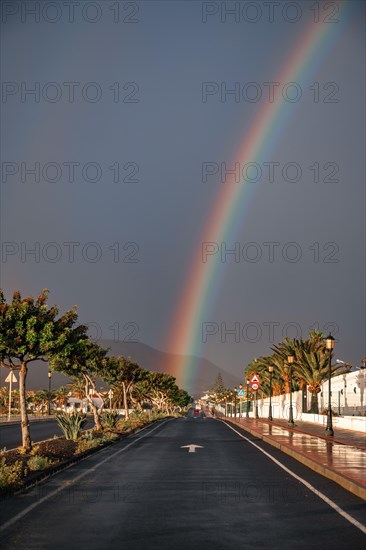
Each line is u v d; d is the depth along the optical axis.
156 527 11.18
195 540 10.16
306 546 9.80
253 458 25.53
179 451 28.95
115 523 11.53
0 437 39.94
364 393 51.50
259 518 12.09
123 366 63.72
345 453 25.25
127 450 29.50
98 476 18.95
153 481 17.75
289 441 33.12
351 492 15.59
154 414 86.44
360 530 11.01
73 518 12.01
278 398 87.69
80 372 43.34
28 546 9.73
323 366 69.06
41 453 23.98
